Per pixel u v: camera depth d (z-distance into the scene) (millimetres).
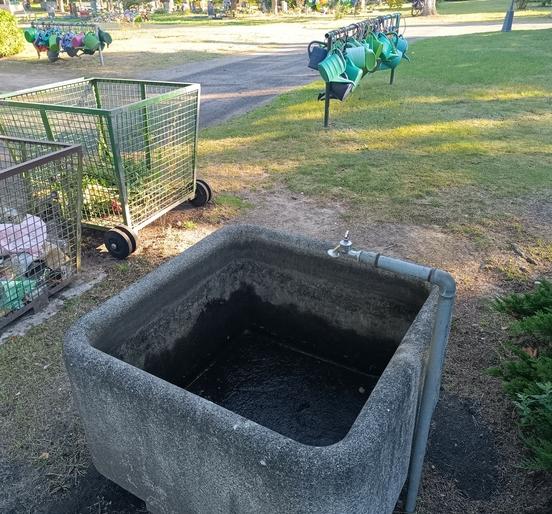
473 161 7320
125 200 4789
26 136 5023
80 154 4141
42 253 4246
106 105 6195
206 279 3061
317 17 38250
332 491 1658
